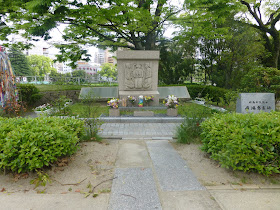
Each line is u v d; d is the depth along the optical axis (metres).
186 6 11.00
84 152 4.11
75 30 13.09
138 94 9.81
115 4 10.43
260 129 2.94
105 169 3.37
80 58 14.75
